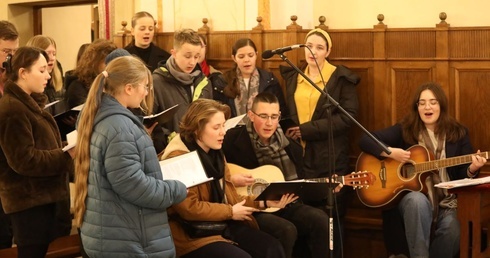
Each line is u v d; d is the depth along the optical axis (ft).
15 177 13.14
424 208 15.34
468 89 17.07
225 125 14.21
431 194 15.92
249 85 17.52
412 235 15.35
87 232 11.19
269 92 16.88
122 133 10.92
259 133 15.64
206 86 16.65
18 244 13.29
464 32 16.96
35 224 13.23
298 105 17.52
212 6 19.85
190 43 16.19
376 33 17.71
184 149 13.67
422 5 18.07
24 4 27.58
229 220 14.26
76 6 29.55
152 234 11.25
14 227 13.33
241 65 17.34
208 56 19.52
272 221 14.83
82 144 11.26
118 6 23.18
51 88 18.03
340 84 17.34
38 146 13.03
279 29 18.70
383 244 17.85
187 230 13.33
